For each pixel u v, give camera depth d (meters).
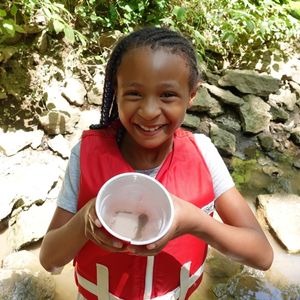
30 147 2.62
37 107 2.79
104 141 1.17
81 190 1.13
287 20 3.56
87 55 3.14
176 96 0.97
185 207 0.87
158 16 3.31
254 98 3.27
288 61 3.60
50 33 2.93
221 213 1.20
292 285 2.17
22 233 2.15
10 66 2.77
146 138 0.99
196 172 1.16
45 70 2.89
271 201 2.63
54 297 1.98
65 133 2.75
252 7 3.45
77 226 0.93
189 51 1.00
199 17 3.39
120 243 0.77
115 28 3.25
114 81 1.08
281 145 3.18
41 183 2.39
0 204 2.21
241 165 2.98
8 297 1.89
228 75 3.31
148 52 0.93
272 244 2.38
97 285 1.20
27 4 2.54
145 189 0.85
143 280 1.16
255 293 2.11
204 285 2.12
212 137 3.04
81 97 2.94
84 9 3.07
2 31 2.61
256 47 3.59
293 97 3.44
